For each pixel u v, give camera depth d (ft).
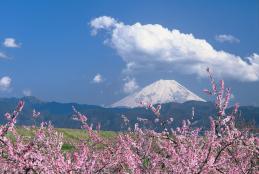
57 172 42.29
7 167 40.70
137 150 51.31
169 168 45.91
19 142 44.01
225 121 46.60
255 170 51.24
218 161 45.85
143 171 47.78
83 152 45.50
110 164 49.96
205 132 48.96
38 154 40.86
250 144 47.62
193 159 43.62
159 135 50.83
